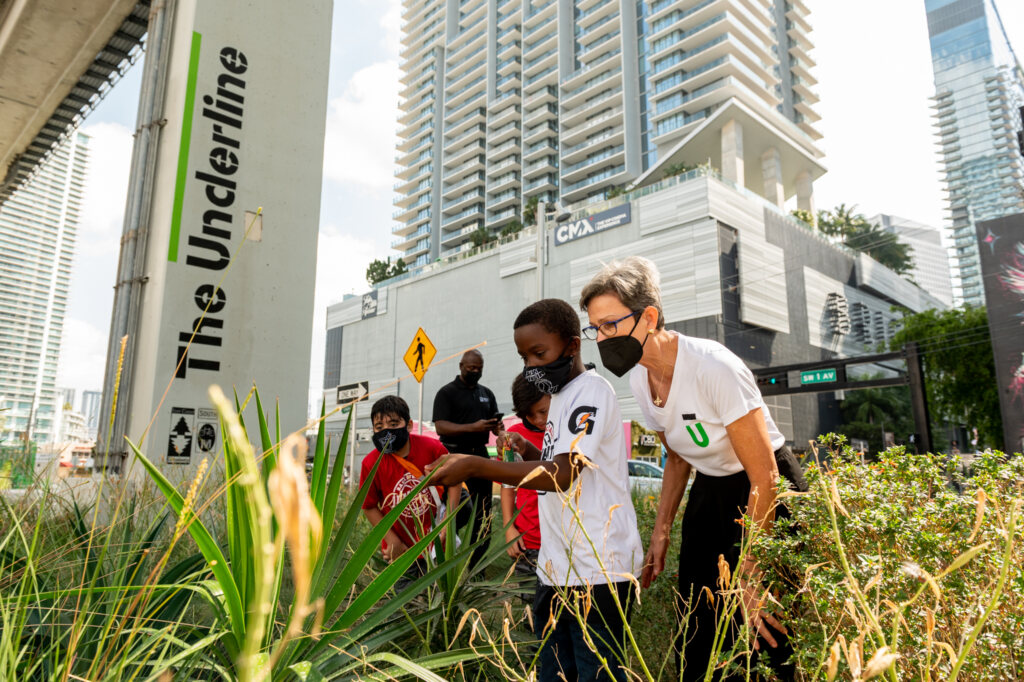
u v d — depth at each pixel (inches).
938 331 1600.6
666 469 93.2
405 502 61.6
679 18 3070.9
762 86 2935.5
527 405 117.6
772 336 2217.0
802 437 2284.7
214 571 49.4
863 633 33.4
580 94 3467.0
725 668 50.8
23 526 79.3
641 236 2230.6
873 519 55.1
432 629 93.5
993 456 64.2
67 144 1010.1
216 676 63.7
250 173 348.5
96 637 61.3
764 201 2388.0
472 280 2760.8
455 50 4564.5
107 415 301.9
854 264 2859.3
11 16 584.1
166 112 339.0
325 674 56.1
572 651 76.2
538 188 3622.0
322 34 395.2
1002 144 4790.8
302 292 358.6
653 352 77.7
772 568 61.1
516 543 128.4
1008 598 47.8
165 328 305.1
